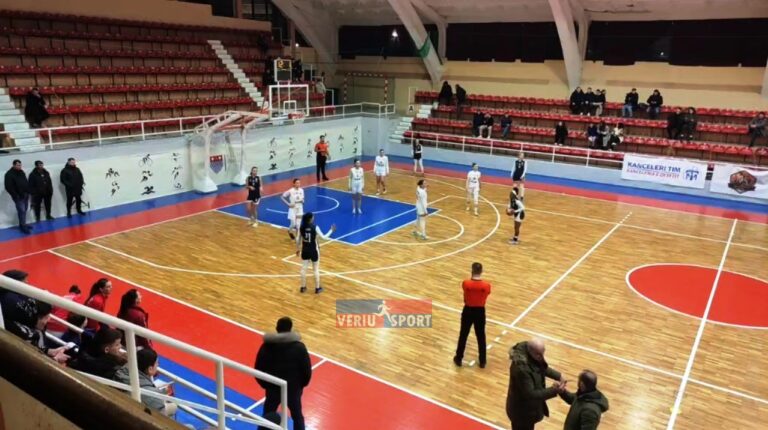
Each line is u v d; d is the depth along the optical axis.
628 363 9.38
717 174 20.89
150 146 18.89
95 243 14.59
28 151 16.11
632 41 25.31
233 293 11.73
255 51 28.78
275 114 23.47
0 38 19.78
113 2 23.52
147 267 13.03
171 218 17.05
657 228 17.11
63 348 5.27
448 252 14.54
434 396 8.34
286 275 12.77
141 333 3.39
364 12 30.34
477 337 9.03
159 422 0.93
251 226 16.42
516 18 27.59
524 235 16.09
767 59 22.59
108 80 21.45
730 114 23.33
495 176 24.41
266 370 6.52
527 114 26.66
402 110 31.88
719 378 9.00
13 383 1.07
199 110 23.11
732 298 12.03
